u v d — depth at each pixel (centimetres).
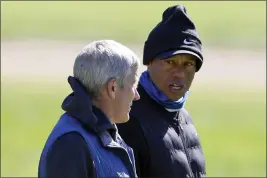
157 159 1911
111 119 1675
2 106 6962
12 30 11544
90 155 1594
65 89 7819
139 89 1991
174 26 1956
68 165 1562
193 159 2008
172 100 1967
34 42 10662
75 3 15275
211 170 5269
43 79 8306
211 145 5891
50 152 1583
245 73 8900
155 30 1975
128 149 1755
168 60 1947
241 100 7556
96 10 14438
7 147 5625
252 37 11188
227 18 13312
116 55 1642
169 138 1945
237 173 5203
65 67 9031
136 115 1936
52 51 10050
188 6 14938
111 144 1647
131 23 12838
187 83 1977
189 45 1945
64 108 1650
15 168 5112
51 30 11738
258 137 6144
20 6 14350
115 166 1636
